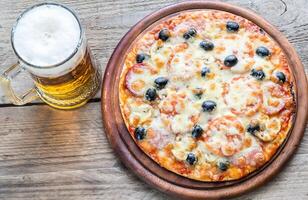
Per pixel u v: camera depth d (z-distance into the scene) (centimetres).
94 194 80
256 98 79
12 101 81
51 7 76
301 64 83
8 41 88
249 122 78
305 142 81
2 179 81
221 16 84
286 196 78
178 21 84
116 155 81
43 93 82
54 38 74
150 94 79
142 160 79
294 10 88
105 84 83
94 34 87
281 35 84
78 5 89
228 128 77
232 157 77
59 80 76
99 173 81
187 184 77
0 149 83
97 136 83
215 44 82
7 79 77
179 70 80
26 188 81
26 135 83
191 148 77
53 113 84
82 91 82
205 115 78
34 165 82
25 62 73
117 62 84
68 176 81
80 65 77
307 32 86
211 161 77
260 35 83
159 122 79
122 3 89
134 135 79
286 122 79
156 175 78
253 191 79
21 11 89
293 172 79
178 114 79
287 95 80
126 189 80
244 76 80
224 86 80
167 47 82
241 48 82
